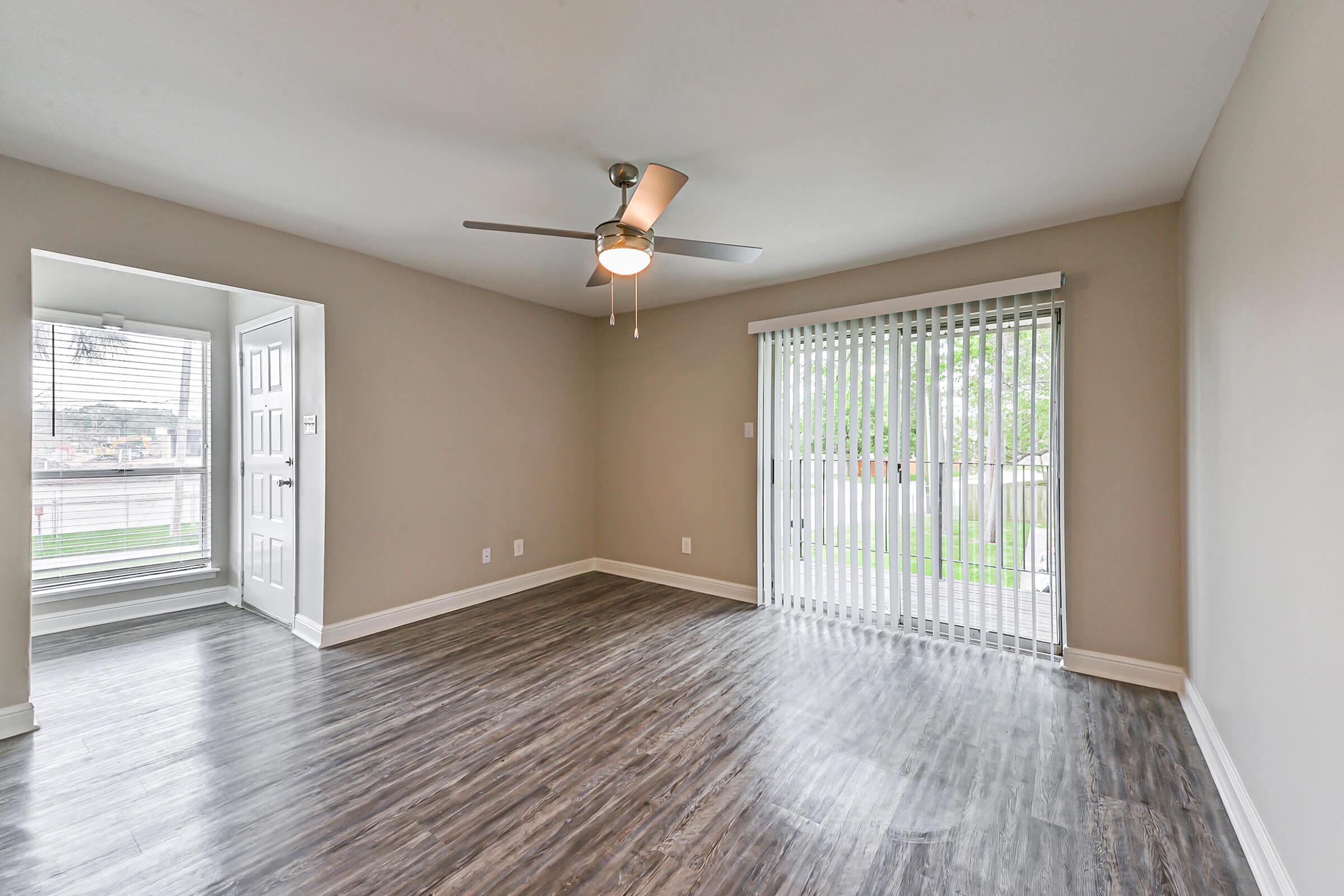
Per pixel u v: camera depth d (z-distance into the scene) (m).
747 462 4.45
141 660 3.23
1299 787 1.42
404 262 3.75
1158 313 2.88
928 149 2.35
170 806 1.96
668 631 3.72
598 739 2.40
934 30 1.66
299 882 1.63
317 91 1.96
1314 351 1.35
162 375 4.11
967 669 3.11
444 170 2.52
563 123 2.16
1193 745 2.34
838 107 2.06
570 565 5.16
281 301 3.32
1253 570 1.77
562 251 3.56
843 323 3.90
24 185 2.41
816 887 1.62
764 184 2.66
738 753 2.30
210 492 4.32
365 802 1.99
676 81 1.91
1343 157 1.19
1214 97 1.99
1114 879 1.65
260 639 3.56
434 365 4.04
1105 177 2.59
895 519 3.69
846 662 3.20
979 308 3.33
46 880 1.62
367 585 3.65
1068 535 3.11
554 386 4.99
